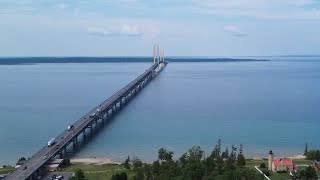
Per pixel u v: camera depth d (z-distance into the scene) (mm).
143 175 192000
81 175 196625
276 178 199375
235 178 180500
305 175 194750
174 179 177750
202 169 187250
